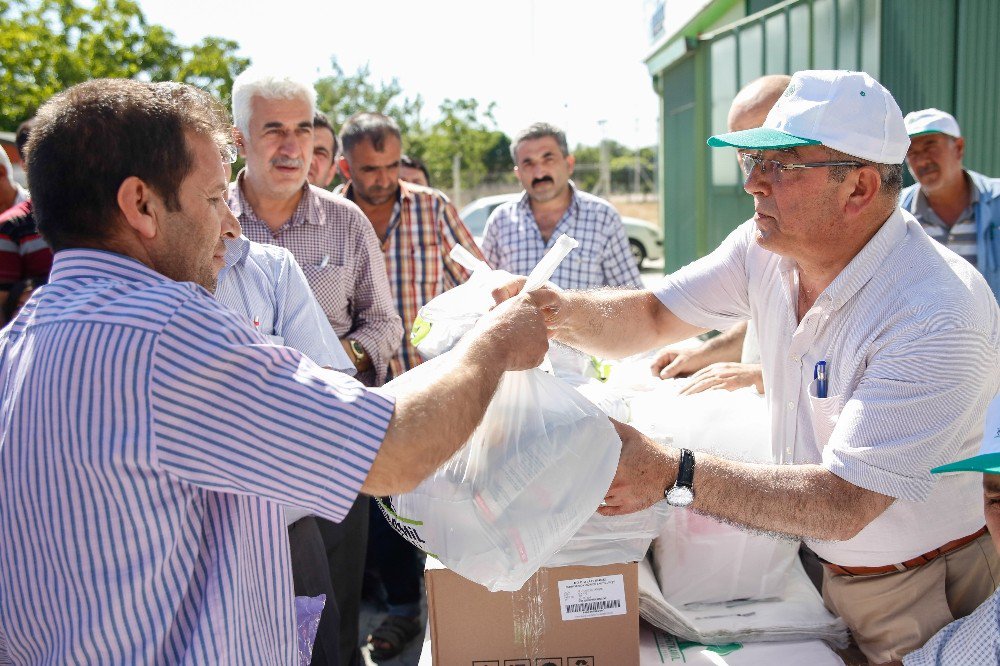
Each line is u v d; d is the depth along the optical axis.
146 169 1.17
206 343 1.09
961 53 3.91
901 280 1.58
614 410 1.86
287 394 1.11
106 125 1.16
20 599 1.15
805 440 1.77
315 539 2.02
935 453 1.48
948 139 3.38
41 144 1.17
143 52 18.09
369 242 2.96
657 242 13.45
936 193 3.50
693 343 2.65
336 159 4.32
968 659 1.42
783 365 1.82
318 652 1.99
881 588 1.71
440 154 26.30
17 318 1.21
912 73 4.16
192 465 1.09
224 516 1.21
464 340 1.34
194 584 1.17
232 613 1.19
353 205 2.96
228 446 1.09
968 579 1.70
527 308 1.44
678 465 1.49
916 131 3.37
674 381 2.37
